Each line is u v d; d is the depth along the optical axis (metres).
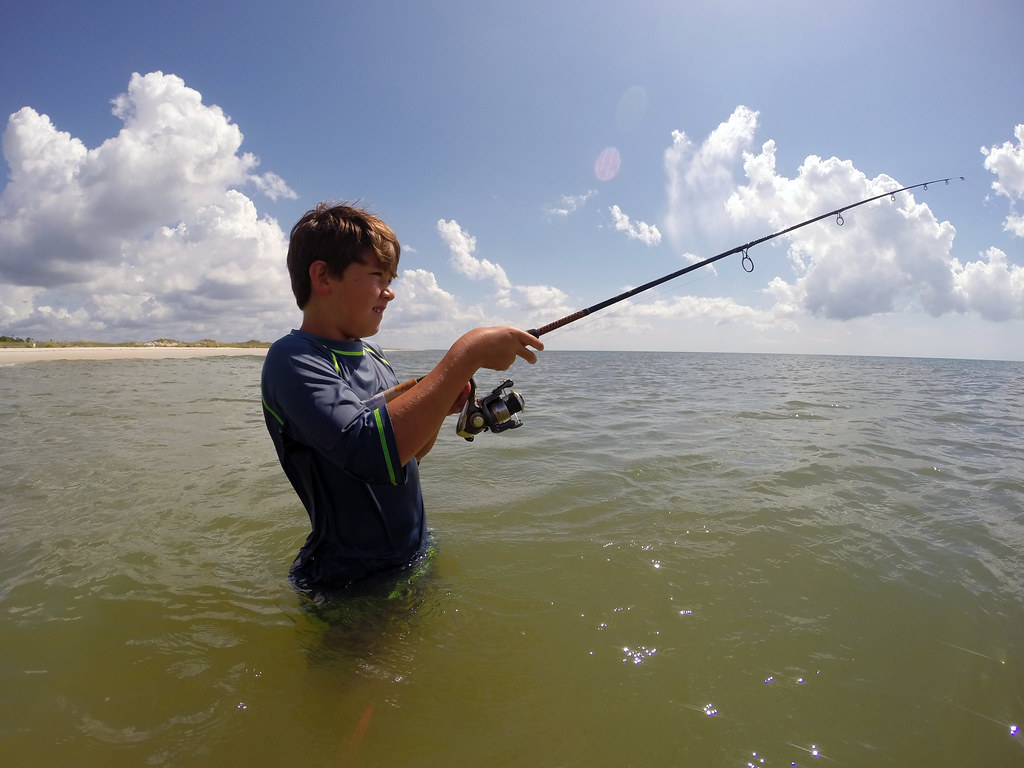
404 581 1.87
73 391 8.94
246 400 7.99
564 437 4.93
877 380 13.59
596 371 17.47
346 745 1.28
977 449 4.50
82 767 1.19
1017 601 1.95
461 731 1.32
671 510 2.87
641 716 1.37
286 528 2.67
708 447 4.48
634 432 5.20
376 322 1.76
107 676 1.51
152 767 1.20
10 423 5.68
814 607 1.89
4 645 1.65
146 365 17.16
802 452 4.28
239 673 1.53
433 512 2.84
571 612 1.84
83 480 3.50
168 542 2.49
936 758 1.25
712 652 1.63
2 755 1.22
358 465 1.37
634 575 2.11
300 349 1.56
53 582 2.08
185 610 1.87
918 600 1.95
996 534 2.56
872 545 2.42
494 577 2.08
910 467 3.82
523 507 2.92
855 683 1.50
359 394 1.68
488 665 1.57
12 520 2.77
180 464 3.94
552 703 1.42
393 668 1.55
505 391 1.88
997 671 1.56
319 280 1.65
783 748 1.27
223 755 1.24
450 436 5.04
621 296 2.30
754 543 2.43
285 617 1.83
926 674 1.54
